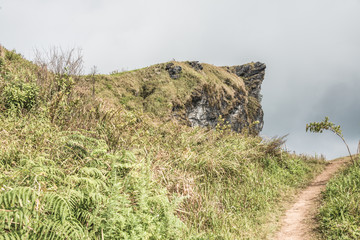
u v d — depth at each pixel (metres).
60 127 6.50
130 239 3.57
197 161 7.67
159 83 34.12
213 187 7.22
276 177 9.93
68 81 8.57
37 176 3.82
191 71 39.56
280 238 5.83
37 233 3.15
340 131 11.62
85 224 3.67
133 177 4.86
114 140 6.50
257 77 61.41
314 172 13.05
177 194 5.68
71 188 3.98
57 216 3.40
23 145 4.99
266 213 7.10
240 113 46.00
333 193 7.67
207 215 5.86
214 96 39.81
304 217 6.84
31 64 11.37
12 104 6.93
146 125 8.57
